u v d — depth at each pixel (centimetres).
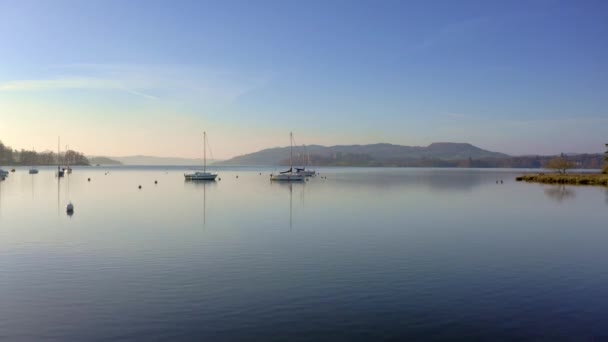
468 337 1377
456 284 1906
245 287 1842
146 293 1762
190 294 1750
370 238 2973
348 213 4381
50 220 3812
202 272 2073
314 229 3338
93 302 1659
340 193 7288
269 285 1872
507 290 1828
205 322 1473
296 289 1819
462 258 2395
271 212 4447
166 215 4184
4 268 2142
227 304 1638
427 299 1708
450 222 3788
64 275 2020
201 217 4034
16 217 4006
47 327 1438
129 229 3312
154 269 2125
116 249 2581
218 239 2908
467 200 5981
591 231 3359
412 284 1902
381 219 3931
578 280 1986
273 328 1429
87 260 2306
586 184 10038
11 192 7225
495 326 1458
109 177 14088
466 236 3086
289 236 3030
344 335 1383
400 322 1484
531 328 1443
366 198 6256
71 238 2925
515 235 3148
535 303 1672
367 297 1725
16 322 1478
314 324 1463
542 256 2462
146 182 11019
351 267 2178
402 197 6456
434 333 1402
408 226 3519
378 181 12138
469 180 12838
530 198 6366
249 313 1552
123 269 2123
